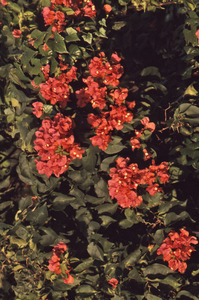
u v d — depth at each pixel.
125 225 1.94
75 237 2.02
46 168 1.85
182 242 1.83
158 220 1.90
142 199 1.90
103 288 1.95
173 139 2.02
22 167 1.95
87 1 2.00
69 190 1.97
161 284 1.89
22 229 1.94
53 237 1.93
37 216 1.91
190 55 1.95
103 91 1.91
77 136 1.92
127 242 1.96
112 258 1.93
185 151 1.90
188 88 1.91
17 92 1.95
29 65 1.94
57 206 1.93
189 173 1.97
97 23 2.01
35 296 1.97
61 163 1.84
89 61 2.03
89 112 1.98
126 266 1.92
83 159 1.90
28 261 1.99
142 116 1.96
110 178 1.95
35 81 1.94
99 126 1.86
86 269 1.96
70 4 1.99
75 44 1.94
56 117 1.90
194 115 1.89
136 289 1.90
